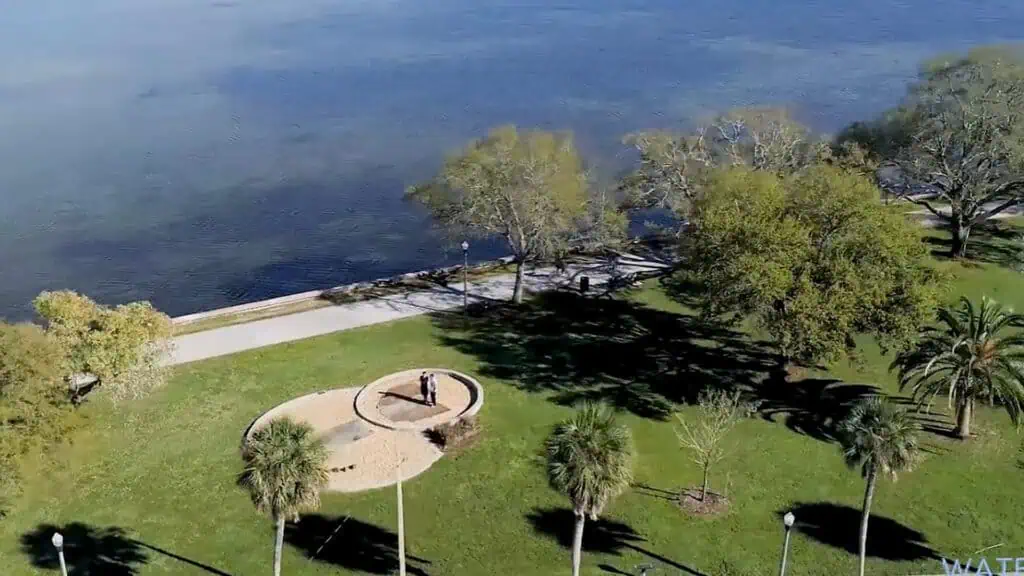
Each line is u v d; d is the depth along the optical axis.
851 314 50.94
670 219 94.00
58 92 138.62
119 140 117.88
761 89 129.25
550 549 44.50
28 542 45.16
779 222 54.03
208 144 116.44
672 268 77.75
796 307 51.00
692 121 116.00
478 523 46.44
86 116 127.19
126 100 134.75
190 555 44.38
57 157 111.88
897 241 52.88
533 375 60.44
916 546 44.31
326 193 101.81
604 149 107.94
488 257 87.62
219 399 57.53
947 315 51.53
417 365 61.66
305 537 45.56
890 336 52.44
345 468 50.38
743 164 68.06
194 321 68.56
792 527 45.78
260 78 145.12
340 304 71.94
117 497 48.53
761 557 43.72
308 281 83.31
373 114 126.88
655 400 57.34
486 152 67.44
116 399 51.19
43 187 103.19
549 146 68.38
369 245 90.19
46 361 43.91
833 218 53.75
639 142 72.94
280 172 107.62
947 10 174.25
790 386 58.69
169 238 91.88
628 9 190.12
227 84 142.50
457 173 66.94
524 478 49.81
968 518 46.12
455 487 49.12
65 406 46.19
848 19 170.88
